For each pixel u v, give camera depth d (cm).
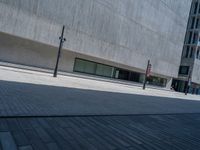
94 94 1398
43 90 1119
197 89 6275
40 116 630
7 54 2427
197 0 5784
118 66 3706
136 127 729
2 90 902
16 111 633
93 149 473
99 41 3173
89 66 3331
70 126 597
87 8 2927
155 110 1212
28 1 2362
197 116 1338
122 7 3431
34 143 445
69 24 2764
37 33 2484
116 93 1767
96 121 704
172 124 912
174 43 4969
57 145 457
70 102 940
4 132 468
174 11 4762
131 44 3756
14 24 2298
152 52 4306
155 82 4853
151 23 4138
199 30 5638
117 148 504
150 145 572
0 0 2170
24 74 1745
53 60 2820
